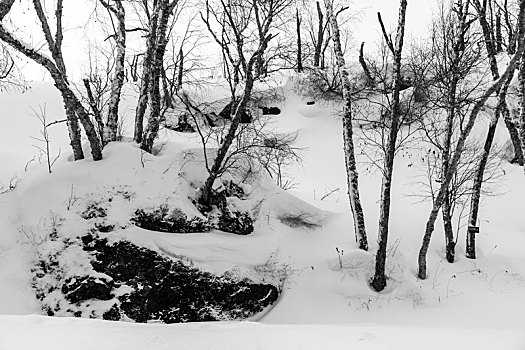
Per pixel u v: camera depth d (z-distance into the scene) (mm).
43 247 10516
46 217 10898
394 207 14719
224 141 11414
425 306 10883
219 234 11547
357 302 10938
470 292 11211
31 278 10289
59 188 11312
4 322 6312
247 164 13539
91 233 10680
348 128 12375
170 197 11406
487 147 12320
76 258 10367
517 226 13602
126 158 11867
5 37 9750
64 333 5863
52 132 17688
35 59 10414
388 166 11328
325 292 11133
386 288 11297
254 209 12703
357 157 18188
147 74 13047
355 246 12227
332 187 16844
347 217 13914
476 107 10867
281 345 6027
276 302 11062
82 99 16047
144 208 11164
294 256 11906
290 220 13391
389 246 12453
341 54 12633
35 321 6602
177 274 10523
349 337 6566
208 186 11602
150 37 12859
